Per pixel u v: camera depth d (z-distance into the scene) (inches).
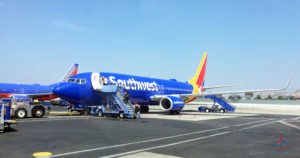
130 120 799.1
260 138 471.8
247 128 645.3
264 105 2390.5
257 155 323.6
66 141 398.0
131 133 501.0
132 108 908.0
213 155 317.4
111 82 1004.6
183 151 337.7
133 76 1173.7
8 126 496.7
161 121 783.1
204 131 559.5
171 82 1460.4
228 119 948.6
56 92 893.8
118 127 598.2
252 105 2484.0
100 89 923.4
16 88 1600.6
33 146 354.0
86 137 441.1
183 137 462.3
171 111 1170.0
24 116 789.2
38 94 1589.6
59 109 1567.4
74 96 902.4
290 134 540.4
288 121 907.4
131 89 1090.1
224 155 319.3
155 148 354.6
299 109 2213.3
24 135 448.8
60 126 591.2
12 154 303.7
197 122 781.9
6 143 373.1
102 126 610.2
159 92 1293.1
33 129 528.7
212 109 1681.8
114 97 893.2
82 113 1062.4
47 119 773.9
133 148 351.9
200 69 1786.4
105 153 317.1
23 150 327.3
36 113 814.5
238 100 2780.5
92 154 310.7
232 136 490.9
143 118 898.7
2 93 1531.7
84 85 912.9
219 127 651.5
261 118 1045.8
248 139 456.1
